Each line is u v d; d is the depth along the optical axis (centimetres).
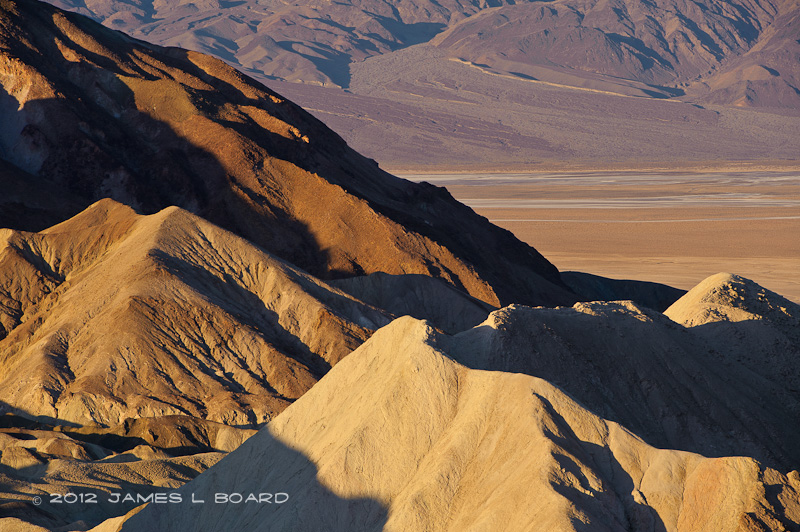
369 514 3509
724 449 4638
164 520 4000
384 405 3719
